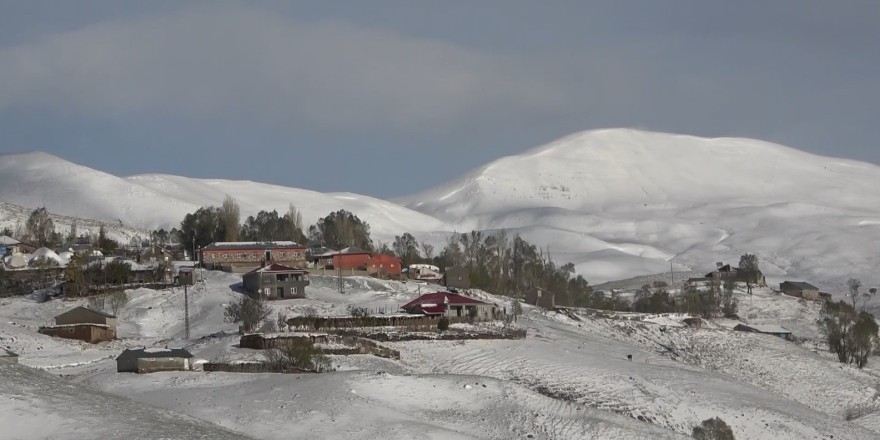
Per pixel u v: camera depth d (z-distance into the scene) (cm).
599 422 10206
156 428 7650
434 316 15850
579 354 14238
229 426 9131
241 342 13100
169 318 16900
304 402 9806
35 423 7375
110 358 13138
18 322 15975
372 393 10300
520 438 9525
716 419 10869
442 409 10219
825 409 13975
